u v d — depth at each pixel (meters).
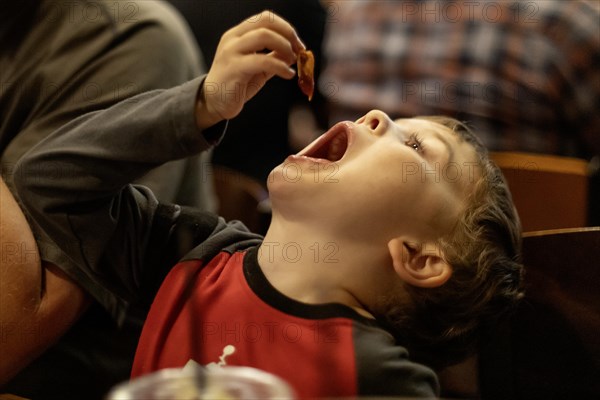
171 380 0.67
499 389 1.25
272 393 0.65
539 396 1.23
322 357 1.02
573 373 1.20
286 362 1.04
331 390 1.00
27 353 1.18
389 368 1.01
